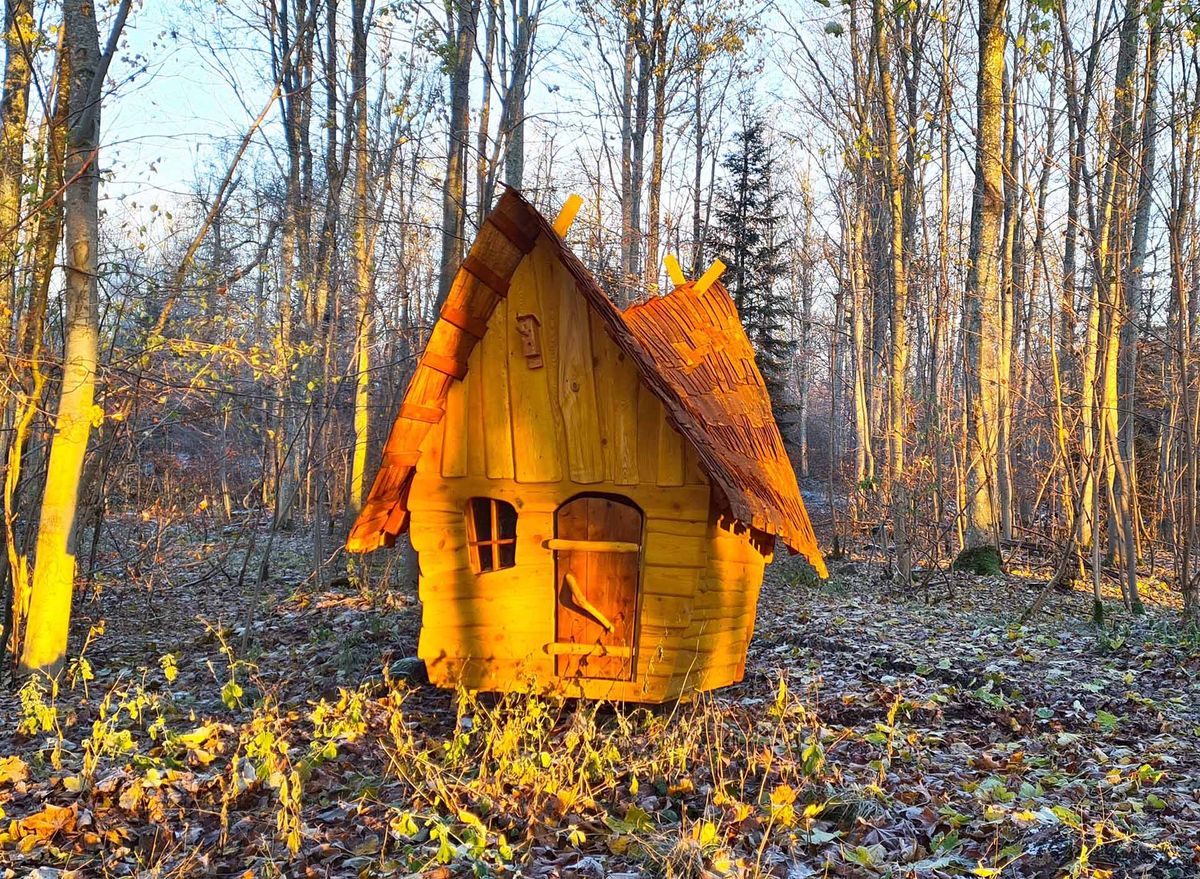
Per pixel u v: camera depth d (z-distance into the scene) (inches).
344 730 223.0
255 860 160.4
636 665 228.7
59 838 171.3
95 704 275.0
